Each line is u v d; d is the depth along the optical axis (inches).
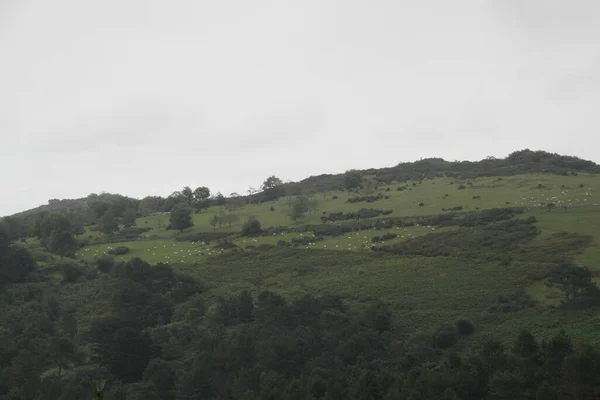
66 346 3393.2
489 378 2453.2
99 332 3646.7
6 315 4008.4
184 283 4606.3
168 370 3176.7
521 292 3659.0
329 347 3275.1
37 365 3248.0
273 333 3440.0
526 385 2367.1
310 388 2716.5
